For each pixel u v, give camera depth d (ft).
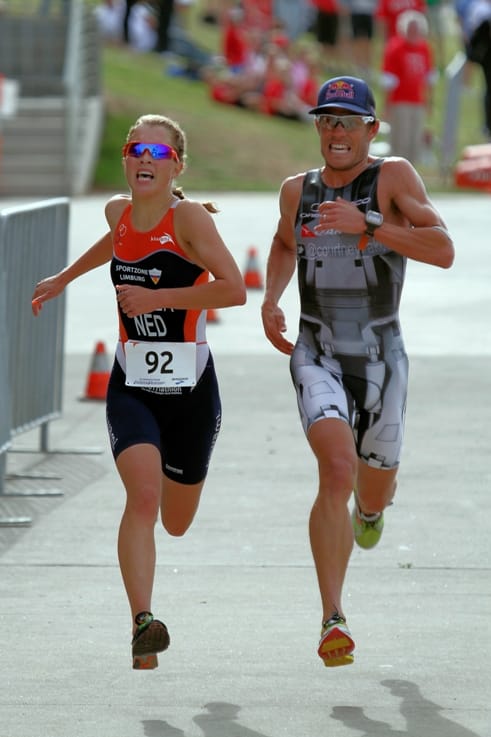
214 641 56.95
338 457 52.75
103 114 280.92
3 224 77.20
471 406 101.30
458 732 47.44
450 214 221.25
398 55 244.42
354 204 55.31
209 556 68.59
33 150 252.01
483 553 68.95
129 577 50.24
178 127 53.36
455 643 56.49
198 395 54.49
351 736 47.19
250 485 81.71
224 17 326.44
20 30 288.92
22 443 92.73
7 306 80.89
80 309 145.79
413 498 78.74
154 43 330.95
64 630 58.18
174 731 47.67
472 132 319.88
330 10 323.37
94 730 47.73
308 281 56.75
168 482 56.18
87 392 105.50
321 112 54.75
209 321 136.56
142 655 49.01
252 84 304.71
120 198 54.75
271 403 102.83
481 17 281.33
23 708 49.73
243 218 214.28
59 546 70.03
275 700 50.62
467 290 156.46
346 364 56.85
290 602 61.82
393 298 56.65
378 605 61.31
